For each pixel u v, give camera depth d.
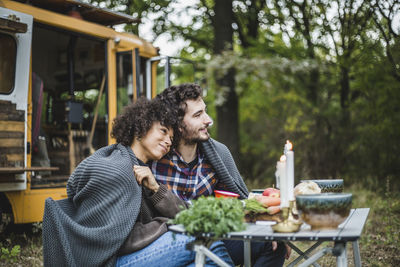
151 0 10.91
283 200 1.71
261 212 1.97
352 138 9.27
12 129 4.63
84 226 2.08
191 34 12.10
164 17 11.67
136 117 2.31
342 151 9.30
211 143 2.55
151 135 2.30
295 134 9.74
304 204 1.73
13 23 4.64
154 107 2.33
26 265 3.72
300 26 10.13
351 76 8.93
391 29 7.29
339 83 9.65
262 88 11.36
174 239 1.83
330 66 9.55
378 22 7.46
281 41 11.38
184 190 2.49
